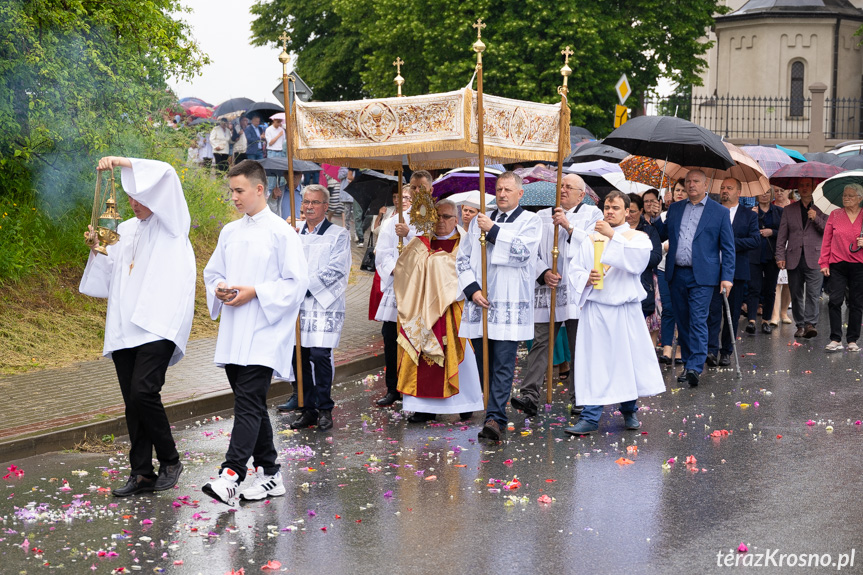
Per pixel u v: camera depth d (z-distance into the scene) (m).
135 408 5.79
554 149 8.36
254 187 5.86
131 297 5.82
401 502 5.74
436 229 8.20
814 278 12.95
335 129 7.81
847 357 11.45
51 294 11.03
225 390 8.57
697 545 4.97
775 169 13.91
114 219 5.74
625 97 17.12
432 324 7.96
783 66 42.25
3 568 4.65
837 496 5.84
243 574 4.55
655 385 7.75
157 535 5.12
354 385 9.82
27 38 10.76
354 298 14.91
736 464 6.62
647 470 6.47
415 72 33.03
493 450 7.08
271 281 5.82
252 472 6.43
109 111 11.96
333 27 40.50
